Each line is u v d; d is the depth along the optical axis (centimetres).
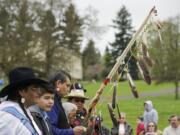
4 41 4694
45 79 397
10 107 371
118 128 655
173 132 1144
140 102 3478
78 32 5053
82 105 636
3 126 360
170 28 4547
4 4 4722
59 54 4900
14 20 4762
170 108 3334
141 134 1248
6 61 4631
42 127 415
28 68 392
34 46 4762
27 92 389
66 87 566
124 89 4616
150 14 502
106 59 6500
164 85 5859
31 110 416
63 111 545
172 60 4759
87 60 8244
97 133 594
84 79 7938
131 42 502
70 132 518
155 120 1228
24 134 363
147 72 495
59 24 4991
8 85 383
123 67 507
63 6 4984
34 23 4828
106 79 509
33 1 4800
